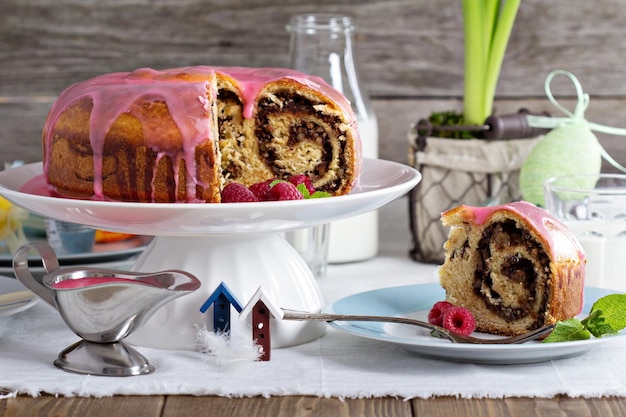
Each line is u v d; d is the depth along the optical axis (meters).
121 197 1.18
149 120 1.17
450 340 1.14
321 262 1.44
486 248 1.20
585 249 1.36
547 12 1.80
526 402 1.07
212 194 1.17
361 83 1.54
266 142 1.29
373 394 1.07
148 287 1.09
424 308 1.23
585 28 1.80
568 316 1.18
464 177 1.50
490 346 1.09
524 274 1.18
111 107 1.18
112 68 1.85
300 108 1.28
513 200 1.52
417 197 1.53
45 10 1.83
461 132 1.51
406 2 1.81
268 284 1.19
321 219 1.14
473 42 1.51
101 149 1.18
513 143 1.50
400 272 1.48
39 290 1.15
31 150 1.87
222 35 1.83
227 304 1.16
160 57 1.84
